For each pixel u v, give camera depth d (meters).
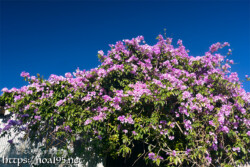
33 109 3.55
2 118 3.93
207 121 3.49
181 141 3.56
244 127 3.89
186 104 3.23
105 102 3.46
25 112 3.56
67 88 3.69
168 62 4.03
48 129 3.58
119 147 3.53
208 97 3.70
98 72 3.75
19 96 3.59
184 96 3.19
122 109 3.43
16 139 3.76
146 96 3.22
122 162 4.24
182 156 3.12
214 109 3.67
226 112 3.54
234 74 4.04
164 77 3.47
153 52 4.18
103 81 3.81
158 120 3.27
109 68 3.80
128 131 3.49
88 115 3.54
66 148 3.41
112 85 3.95
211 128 3.38
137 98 3.23
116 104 3.32
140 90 3.28
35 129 3.55
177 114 3.30
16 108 3.55
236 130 3.91
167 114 3.38
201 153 3.34
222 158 3.88
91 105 3.58
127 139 3.25
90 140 3.55
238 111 3.86
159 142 3.26
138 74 3.90
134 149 4.34
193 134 3.27
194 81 3.88
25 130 3.63
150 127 3.23
